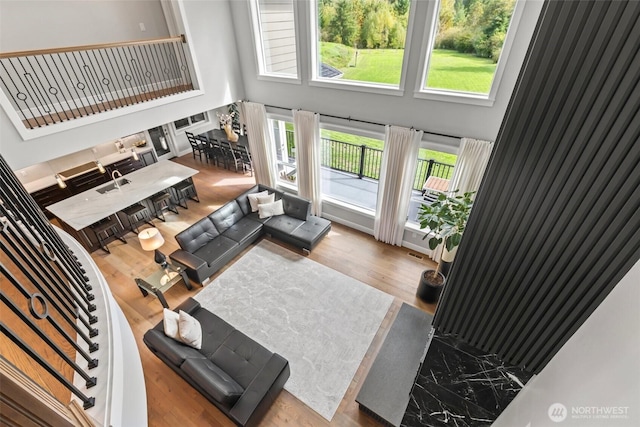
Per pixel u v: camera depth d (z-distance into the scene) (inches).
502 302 55.4
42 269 63.6
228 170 338.6
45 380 58.2
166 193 257.8
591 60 33.2
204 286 191.2
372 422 125.2
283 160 282.5
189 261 185.2
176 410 129.8
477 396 82.5
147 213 252.4
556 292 48.1
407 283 190.7
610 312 32.9
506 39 132.6
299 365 146.6
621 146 34.4
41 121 179.9
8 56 139.0
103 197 227.8
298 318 169.5
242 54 225.6
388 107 180.1
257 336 160.6
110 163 299.1
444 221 152.7
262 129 249.4
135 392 85.2
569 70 34.8
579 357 36.4
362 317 169.3
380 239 227.0
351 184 274.8
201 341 140.9
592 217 39.6
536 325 53.5
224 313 173.3
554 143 38.9
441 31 148.6
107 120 172.6
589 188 38.4
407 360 129.0
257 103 240.7
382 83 179.5
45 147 152.8
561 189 40.6
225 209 223.5
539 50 35.8
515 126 40.9
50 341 49.9
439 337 92.9
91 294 79.0
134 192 234.5
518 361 60.2
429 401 84.1
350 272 199.3
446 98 158.4
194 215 265.0
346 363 147.2
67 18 208.7
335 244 225.0
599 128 35.2
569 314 48.6
